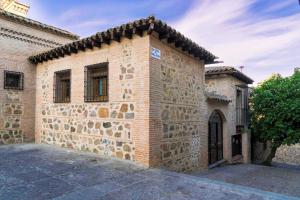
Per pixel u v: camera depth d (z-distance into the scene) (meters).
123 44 6.34
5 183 4.36
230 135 11.25
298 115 10.98
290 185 7.79
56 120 8.27
